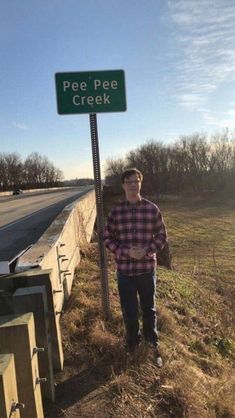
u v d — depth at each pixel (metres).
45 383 4.03
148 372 4.62
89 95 5.53
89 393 4.21
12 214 22.20
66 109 5.52
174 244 21.20
